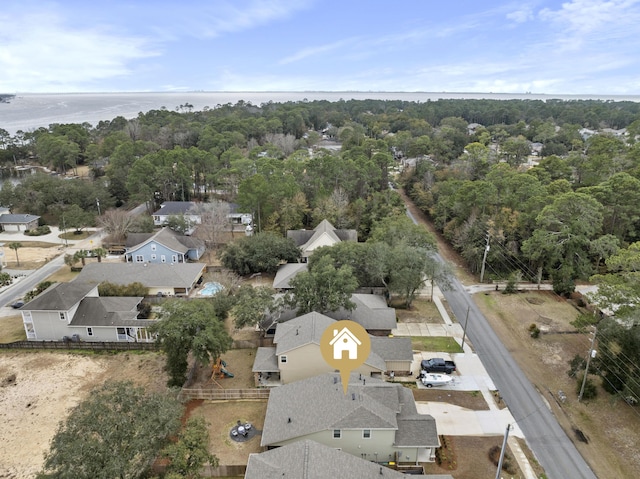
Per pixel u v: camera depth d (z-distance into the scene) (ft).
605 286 110.63
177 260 194.49
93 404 69.72
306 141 479.00
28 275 183.32
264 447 89.15
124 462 65.16
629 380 99.09
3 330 140.05
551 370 119.55
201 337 102.63
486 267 187.32
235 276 171.83
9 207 268.82
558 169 257.14
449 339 134.82
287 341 110.63
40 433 95.35
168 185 286.25
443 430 95.91
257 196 215.51
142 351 128.67
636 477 85.05
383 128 574.97
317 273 132.87
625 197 176.04
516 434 95.50
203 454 75.46
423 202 263.70
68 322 131.13
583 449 91.86
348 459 74.33
